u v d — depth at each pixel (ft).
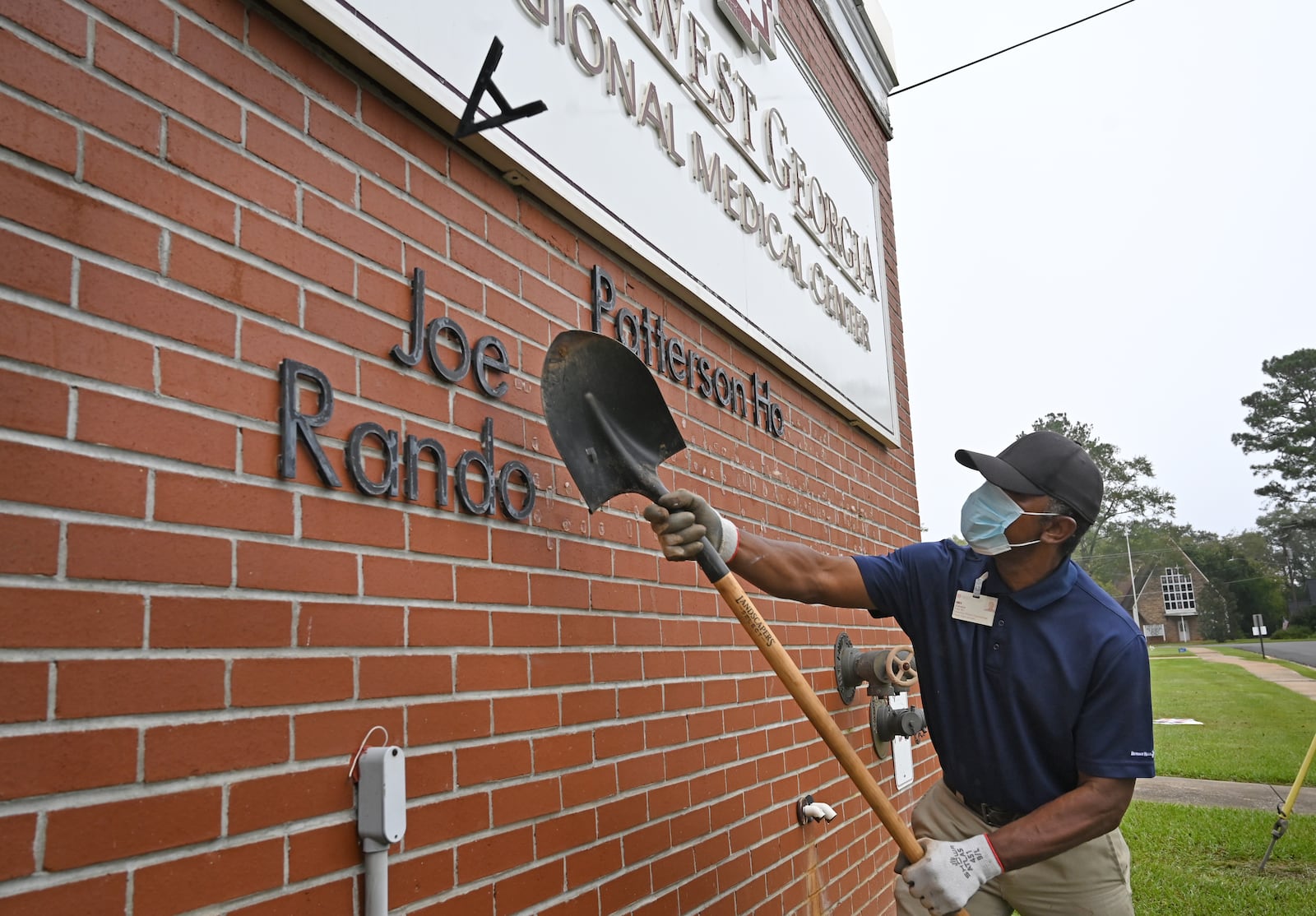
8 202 3.95
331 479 5.26
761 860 9.97
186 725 4.37
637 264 9.08
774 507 11.76
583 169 8.07
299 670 4.99
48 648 3.87
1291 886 19.93
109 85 4.42
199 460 4.60
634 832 7.78
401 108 6.29
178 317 4.59
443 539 6.12
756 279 11.74
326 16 5.40
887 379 17.12
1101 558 245.65
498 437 6.77
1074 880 8.32
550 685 6.98
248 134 5.12
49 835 3.78
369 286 5.81
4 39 4.00
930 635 8.54
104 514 4.15
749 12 12.19
